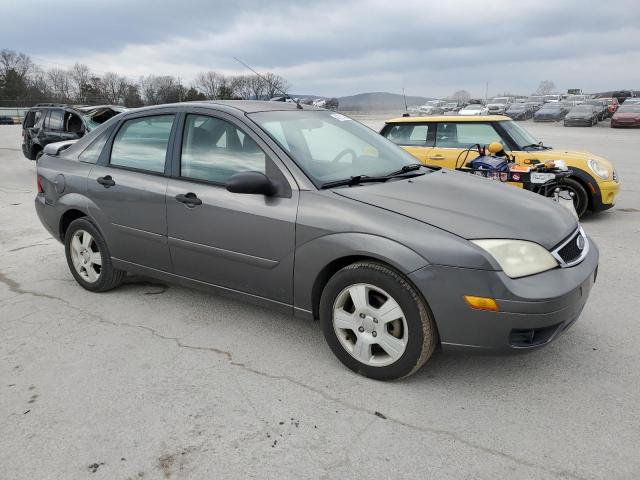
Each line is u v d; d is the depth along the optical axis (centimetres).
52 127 1273
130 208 404
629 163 1409
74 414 284
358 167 362
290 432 266
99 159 437
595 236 646
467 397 293
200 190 363
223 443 259
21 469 244
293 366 330
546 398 290
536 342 279
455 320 275
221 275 364
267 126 355
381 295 300
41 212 483
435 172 385
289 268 325
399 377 301
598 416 273
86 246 451
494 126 790
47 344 365
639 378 309
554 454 246
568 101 4862
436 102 5472
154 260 403
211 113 373
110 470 242
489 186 355
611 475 232
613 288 458
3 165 1502
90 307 429
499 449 250
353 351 314
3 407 292
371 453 249
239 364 334
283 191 327
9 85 7350
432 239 277
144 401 295
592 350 344
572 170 733
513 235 280
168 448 256
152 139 402
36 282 492
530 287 269
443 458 245
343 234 298
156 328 387
